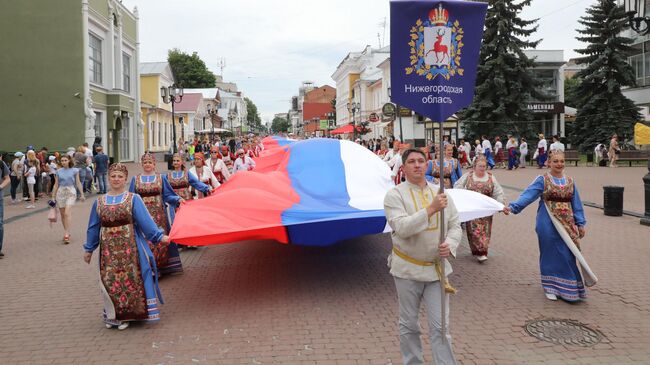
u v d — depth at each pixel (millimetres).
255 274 7535
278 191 7648
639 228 10414
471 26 4016
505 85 33750
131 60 33688
